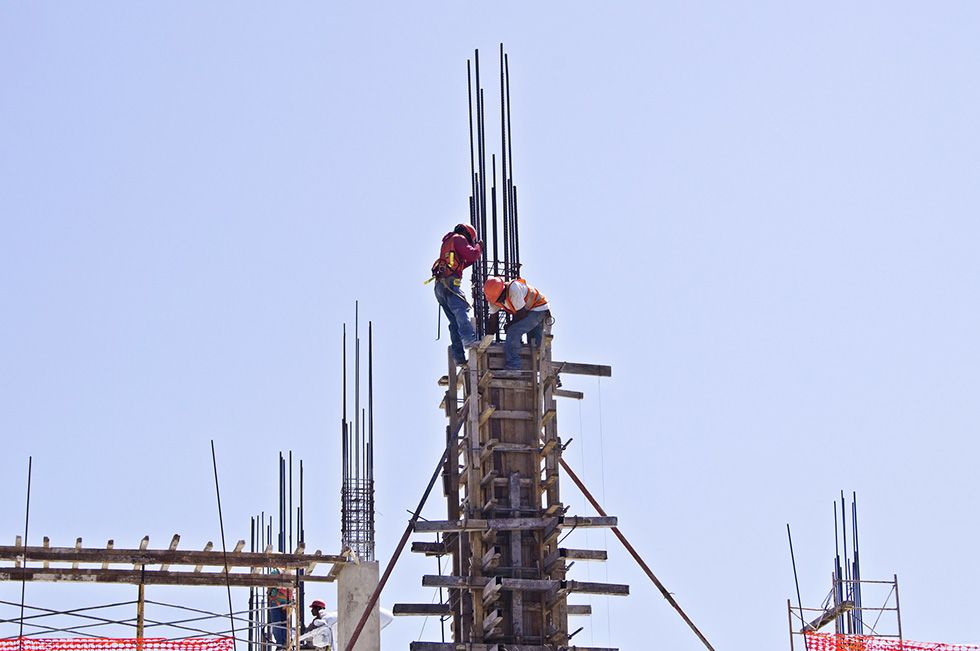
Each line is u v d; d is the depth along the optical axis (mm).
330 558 73125
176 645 68438
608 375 83562
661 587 80188
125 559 69438
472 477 79625
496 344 82688
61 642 67000
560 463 80938
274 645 71562
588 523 79062
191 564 70812
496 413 81188
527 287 81812
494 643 76812
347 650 75000
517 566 79188
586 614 82688
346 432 85875
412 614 80562
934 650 79312
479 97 87375
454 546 82250
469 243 83062
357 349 87938
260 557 71812
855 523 96125
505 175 86562
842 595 87875
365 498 84438
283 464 92750
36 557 68250
